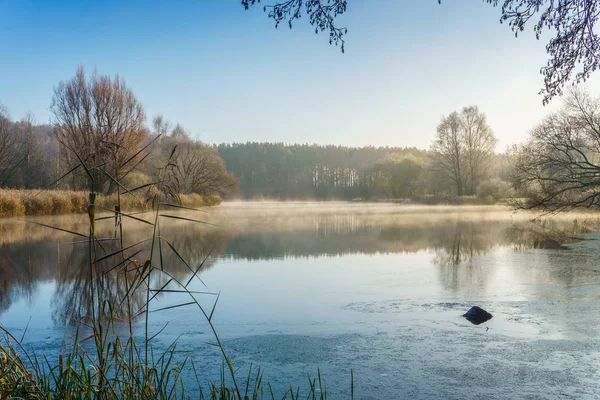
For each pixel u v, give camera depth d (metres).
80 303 6.86
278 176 102.50
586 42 4.80
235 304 6.92
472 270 9.84
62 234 16.39
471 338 5.36
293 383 4.18
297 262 10.98
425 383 4.17
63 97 25.38
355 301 7.12
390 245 14.30
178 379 4.19
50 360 4.49
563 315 6.26
